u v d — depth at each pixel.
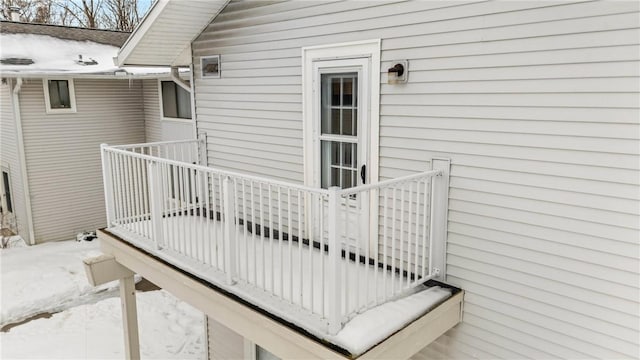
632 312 2.95
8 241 11.41
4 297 8.81
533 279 3.36
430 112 3.74
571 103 3.03
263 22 5.07
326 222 4.84
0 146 11.94
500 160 3.40
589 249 3.08
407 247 3.94
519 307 3.45
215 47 5.75
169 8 5.13
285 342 3.31
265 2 5.01
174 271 4.32
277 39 4.95
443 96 3.64
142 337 7.64
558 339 3.29
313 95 4.68
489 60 3.36
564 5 2.98
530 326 3.41
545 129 3.17
